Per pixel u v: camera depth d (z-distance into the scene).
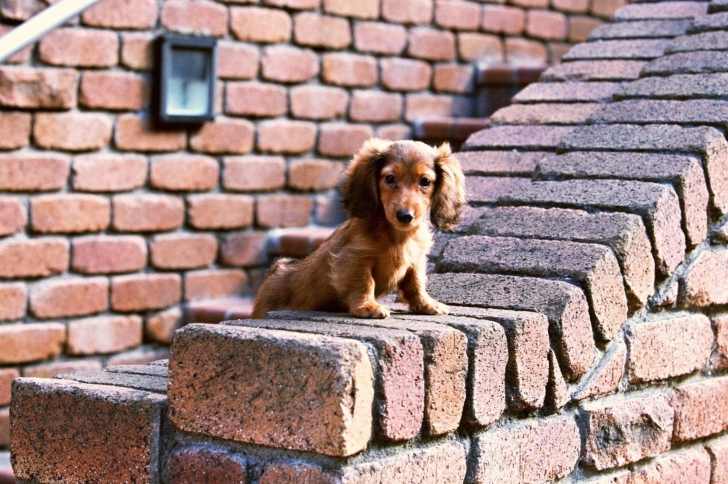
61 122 2.62
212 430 1.78
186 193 2.77
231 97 2.83
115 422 1.83
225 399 1.77
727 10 2.51
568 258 1.99
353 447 1.68
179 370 1.79
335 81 2.97
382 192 1.89
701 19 2.47
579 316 1.94
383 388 1.75
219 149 2.81
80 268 2.65
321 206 2.96
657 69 2.34
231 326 1.80
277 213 2.90
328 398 1.67
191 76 2.76
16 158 2.57
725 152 2.15
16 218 2.58
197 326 1.79
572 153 2.18
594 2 3.41
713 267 2.15
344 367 1.66
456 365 1.81
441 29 3.14
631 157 2.14
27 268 2.59
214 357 1.77
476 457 1.85
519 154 2.41
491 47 3.23
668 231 2.06
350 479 1.69
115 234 2.69
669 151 2.13
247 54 2.84
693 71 2.30
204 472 1.78
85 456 1.85
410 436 1.78
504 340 1.86
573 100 2.53
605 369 2.00
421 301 1.93
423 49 3.11
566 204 2.09
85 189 2.65
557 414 1.95
